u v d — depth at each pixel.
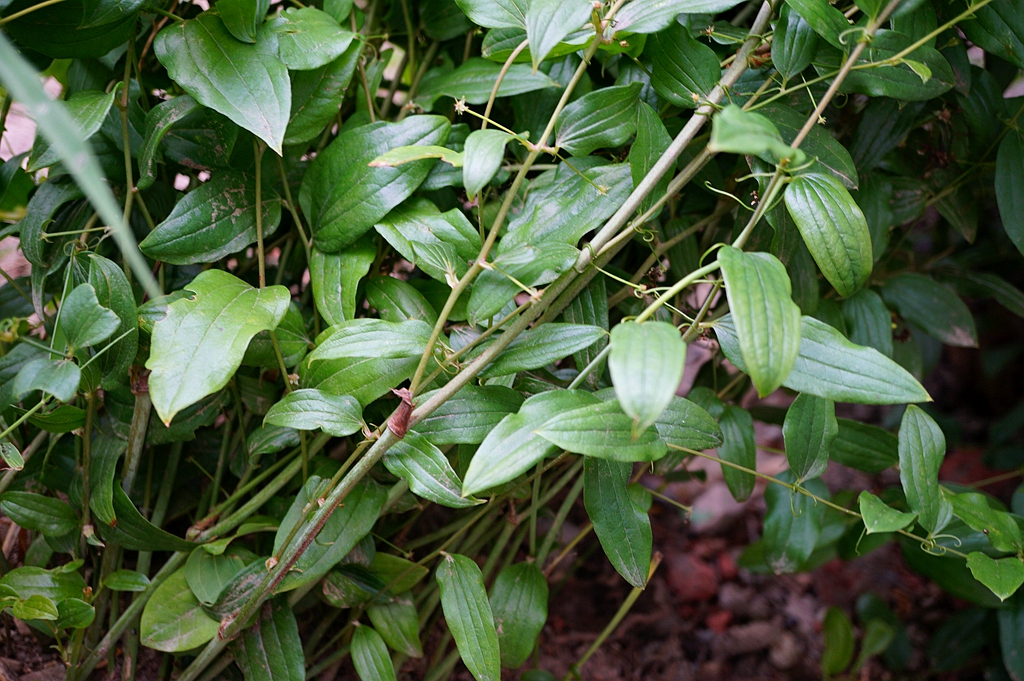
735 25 0.85
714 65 0.76
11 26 0.76
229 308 0.71
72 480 0.83
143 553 0.84
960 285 0.98
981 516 0.81
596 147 0.76
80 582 0.79
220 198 0.78
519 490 0.83
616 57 0.83
